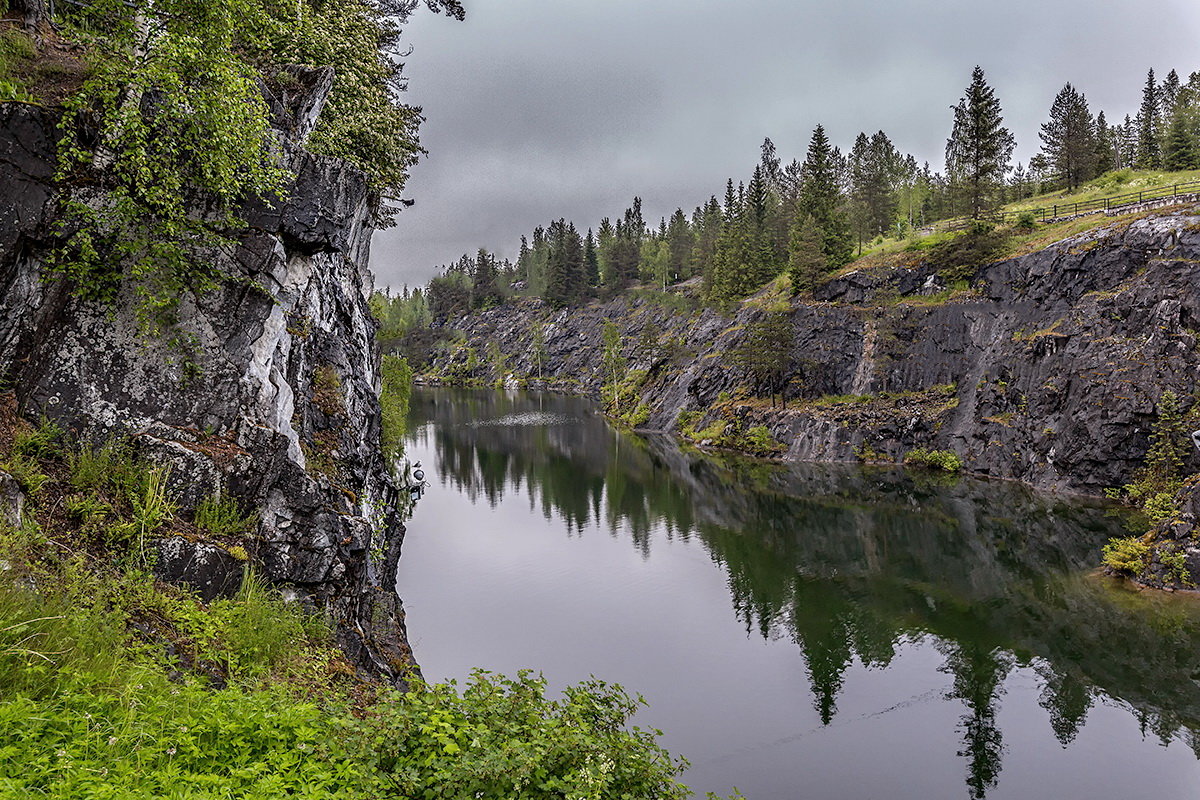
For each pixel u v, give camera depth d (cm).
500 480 5659
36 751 487
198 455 963
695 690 2208
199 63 985
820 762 1828
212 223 1037
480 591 3055
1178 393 3922
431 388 15475
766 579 3244
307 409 1359
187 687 645
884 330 6059
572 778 637
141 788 475
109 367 965
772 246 9506
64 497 848
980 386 5241
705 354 8350
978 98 6488
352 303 2022
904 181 11300
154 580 845
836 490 4838
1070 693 2102
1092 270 4778
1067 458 4369
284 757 563
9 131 911
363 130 2186
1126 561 2911
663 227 16525
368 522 1315
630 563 3497
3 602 607
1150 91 9194
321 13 2039
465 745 650
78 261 952
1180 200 4909
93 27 1113
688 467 5994
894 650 2466
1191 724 1911
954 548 3525
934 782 1728
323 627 983
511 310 17100
